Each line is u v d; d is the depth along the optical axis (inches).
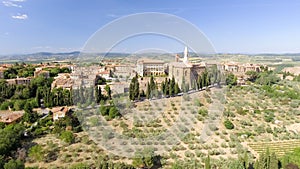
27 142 1407.5
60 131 1471.5
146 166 1055.6
